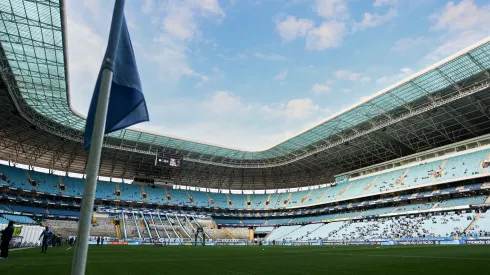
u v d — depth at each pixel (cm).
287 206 8662
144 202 7800
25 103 4897
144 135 6294
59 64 3888
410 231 5356
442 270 975
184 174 8606
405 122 5362
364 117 5378
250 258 1702
